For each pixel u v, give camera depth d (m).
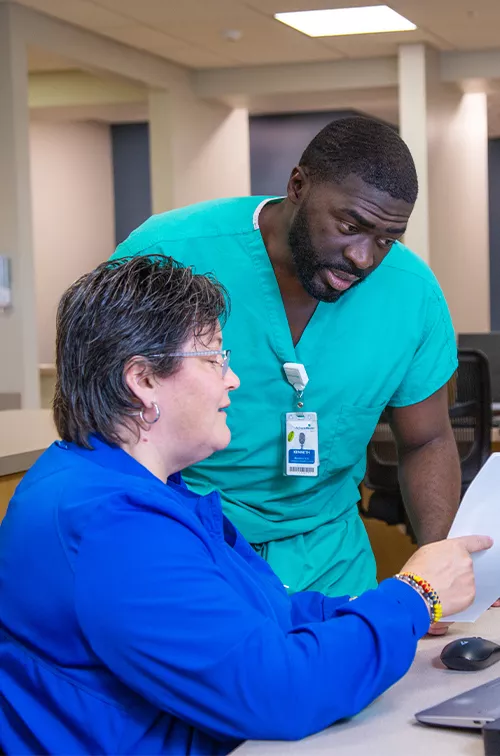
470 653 1.28
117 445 1.17
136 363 1.15
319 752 1.04
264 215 1.76
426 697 1.19
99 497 1.08
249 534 1.81
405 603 1.17
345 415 1.80
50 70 8.19
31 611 1.09
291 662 1.06
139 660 1.04
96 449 1.17
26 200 6.28
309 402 1.77
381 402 1.83
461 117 8.45
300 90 8.12
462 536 1.32
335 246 1.52
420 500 1.86
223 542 1.27
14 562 1.12
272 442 1.79
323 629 1.12
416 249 7.56
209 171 8.66
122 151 10.13
